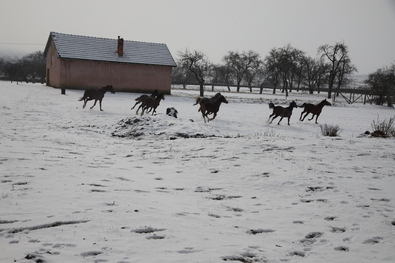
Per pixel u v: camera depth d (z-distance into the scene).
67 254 3.74
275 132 19.62
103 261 3.63
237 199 6.52
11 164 8.09
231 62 94.44
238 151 11.29
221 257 3.92
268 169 8.74
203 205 6.06
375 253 4.20
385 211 5.73
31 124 17.47
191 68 54.44
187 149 12.02
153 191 6.82
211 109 22.33
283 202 6.33
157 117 17.73
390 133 17.80
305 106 25.66
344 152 11.20
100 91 25.55
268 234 4.79
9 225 4.45
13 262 3.50
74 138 14.25
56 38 50.78
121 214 5.09
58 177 7.17
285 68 67.00
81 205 5.36
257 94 78.06
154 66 53.41
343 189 7.05
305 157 10.31
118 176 7.88
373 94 58.69
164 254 3.90
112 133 16.44
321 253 4.19
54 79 52.84
